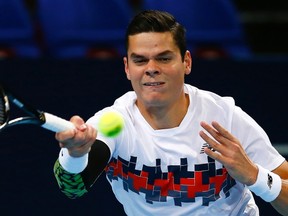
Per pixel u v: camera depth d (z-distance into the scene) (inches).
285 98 677.3
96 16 862.5
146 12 424.8
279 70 679.1
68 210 621.6
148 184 441.7
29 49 836.0
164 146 435.5
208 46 886.4
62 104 640.4
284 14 1053.2
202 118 441.4
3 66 633.6
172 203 446.3
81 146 375.9
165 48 414.3
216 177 439.8
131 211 464.4
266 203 634.2
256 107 671.8
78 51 839.7
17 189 619.2
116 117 414.6
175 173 438.9
